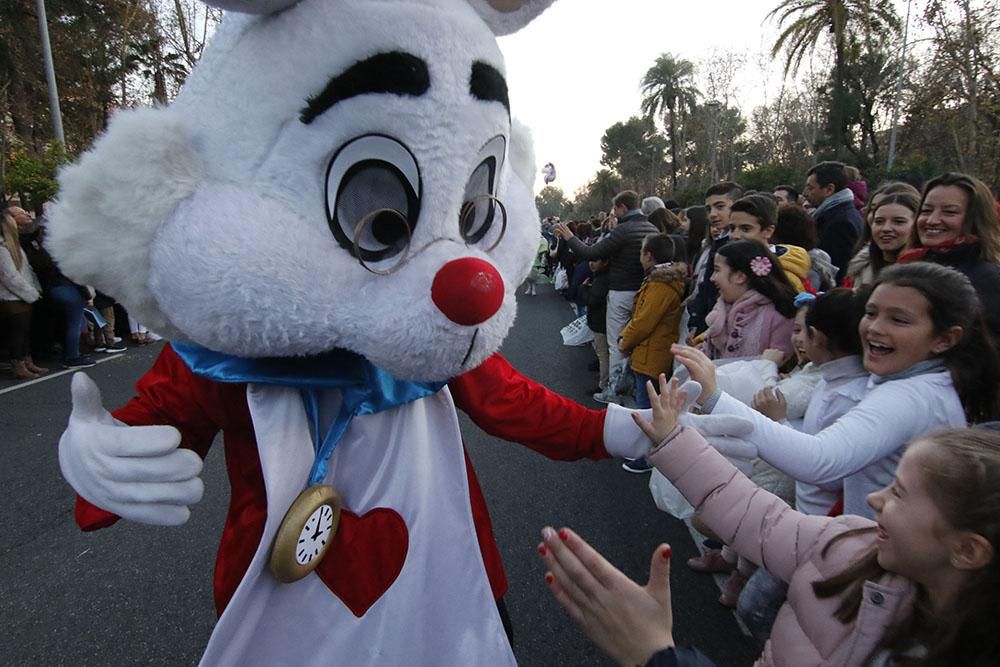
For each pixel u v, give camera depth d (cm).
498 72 114
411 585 131
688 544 312
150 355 735
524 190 144
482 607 139
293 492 119
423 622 135
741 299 276
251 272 100
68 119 1789
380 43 100
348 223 107
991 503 96
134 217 102
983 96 1227
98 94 1794
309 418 124
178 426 125
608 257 519
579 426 150
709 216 391
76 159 110
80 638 248
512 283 135
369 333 107
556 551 112
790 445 158
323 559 125
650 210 646
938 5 1230
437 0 107
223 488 377
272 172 104
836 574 123
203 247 100
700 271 389
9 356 659
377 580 128
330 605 125
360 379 123
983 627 98
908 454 109
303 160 104
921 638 107
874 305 180
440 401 139
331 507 121
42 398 563
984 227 240
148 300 111
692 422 150
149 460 113
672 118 4744
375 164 105
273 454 115
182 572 291
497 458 417
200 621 257
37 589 280
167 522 116
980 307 175
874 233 307
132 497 112
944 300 170
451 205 111
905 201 300
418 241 110
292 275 102
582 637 246
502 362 155
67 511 351
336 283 106
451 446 139
